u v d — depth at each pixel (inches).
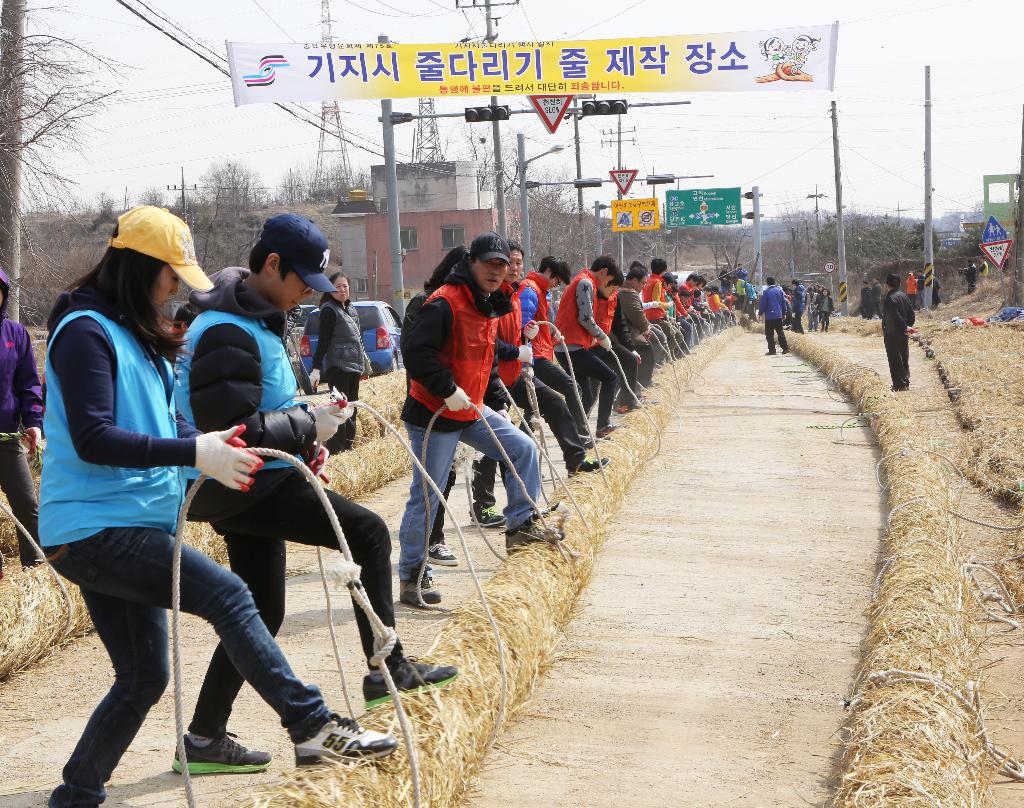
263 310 148.2
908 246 2901.1
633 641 221.5
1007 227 2301.9
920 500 296.8
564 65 687.7
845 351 1042.7
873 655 189.8
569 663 209.5
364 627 154.9
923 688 166.4
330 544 153.8
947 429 500.1
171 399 134.7
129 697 128.0
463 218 2384.4
